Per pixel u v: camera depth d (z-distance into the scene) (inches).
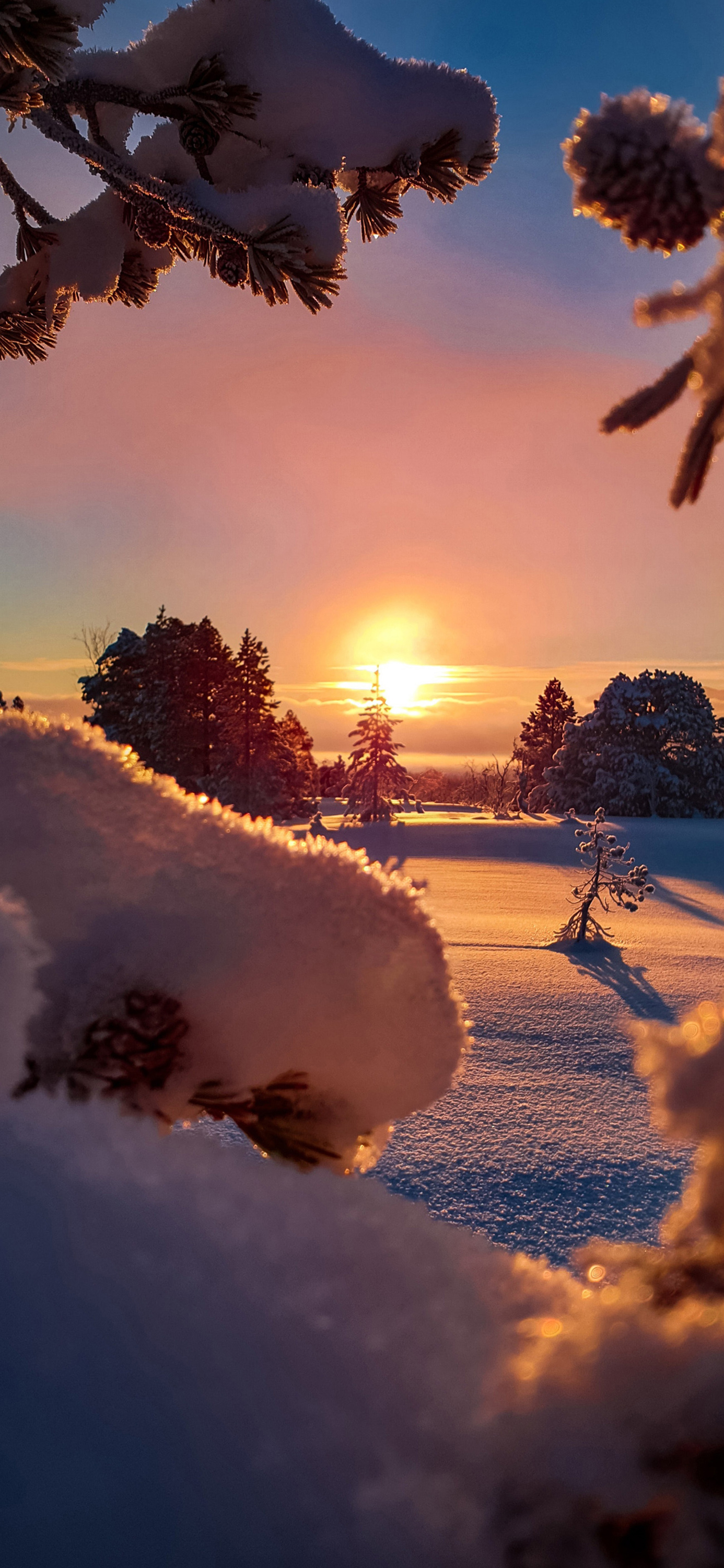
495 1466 10.2
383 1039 22.0
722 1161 12.4
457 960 589.6
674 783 1983.3
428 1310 11.9
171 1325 10.7
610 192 11.9
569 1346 10.7
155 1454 10.0
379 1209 13.8
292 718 2687.0
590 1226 233.9
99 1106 14.6
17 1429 10.0
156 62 57.6
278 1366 10.7
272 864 23.0
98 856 22.0
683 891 1010.7
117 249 68.1
